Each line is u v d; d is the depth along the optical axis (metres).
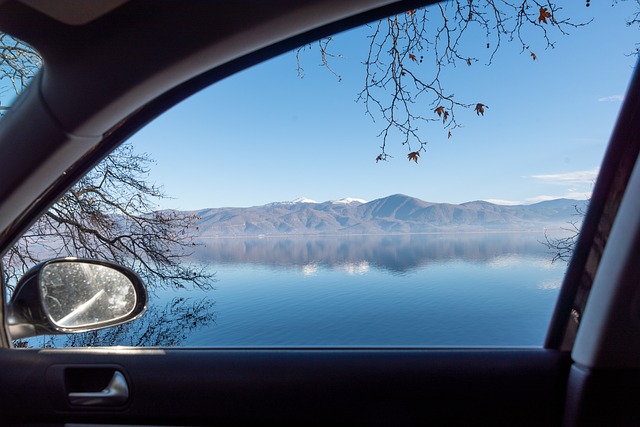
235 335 1.78
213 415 1.51
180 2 0.86
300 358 1.52
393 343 1.58
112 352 1.56
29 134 0.97
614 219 1.26
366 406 1.46
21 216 1.18
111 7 0.83
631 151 1.23
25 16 0.84
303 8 0.90
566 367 1.41
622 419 1.27
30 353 1.58
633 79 1.23
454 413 1.43
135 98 0.96
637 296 1.20
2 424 1.54
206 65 0.96
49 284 1.40
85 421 1.53
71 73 0.92
